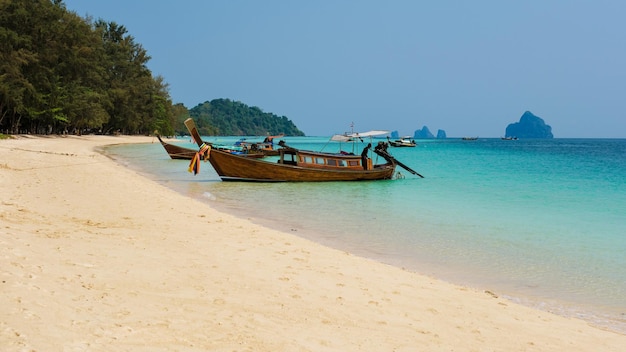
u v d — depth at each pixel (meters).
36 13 64.50
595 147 129.00
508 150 101.12
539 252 12.16
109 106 92.38
